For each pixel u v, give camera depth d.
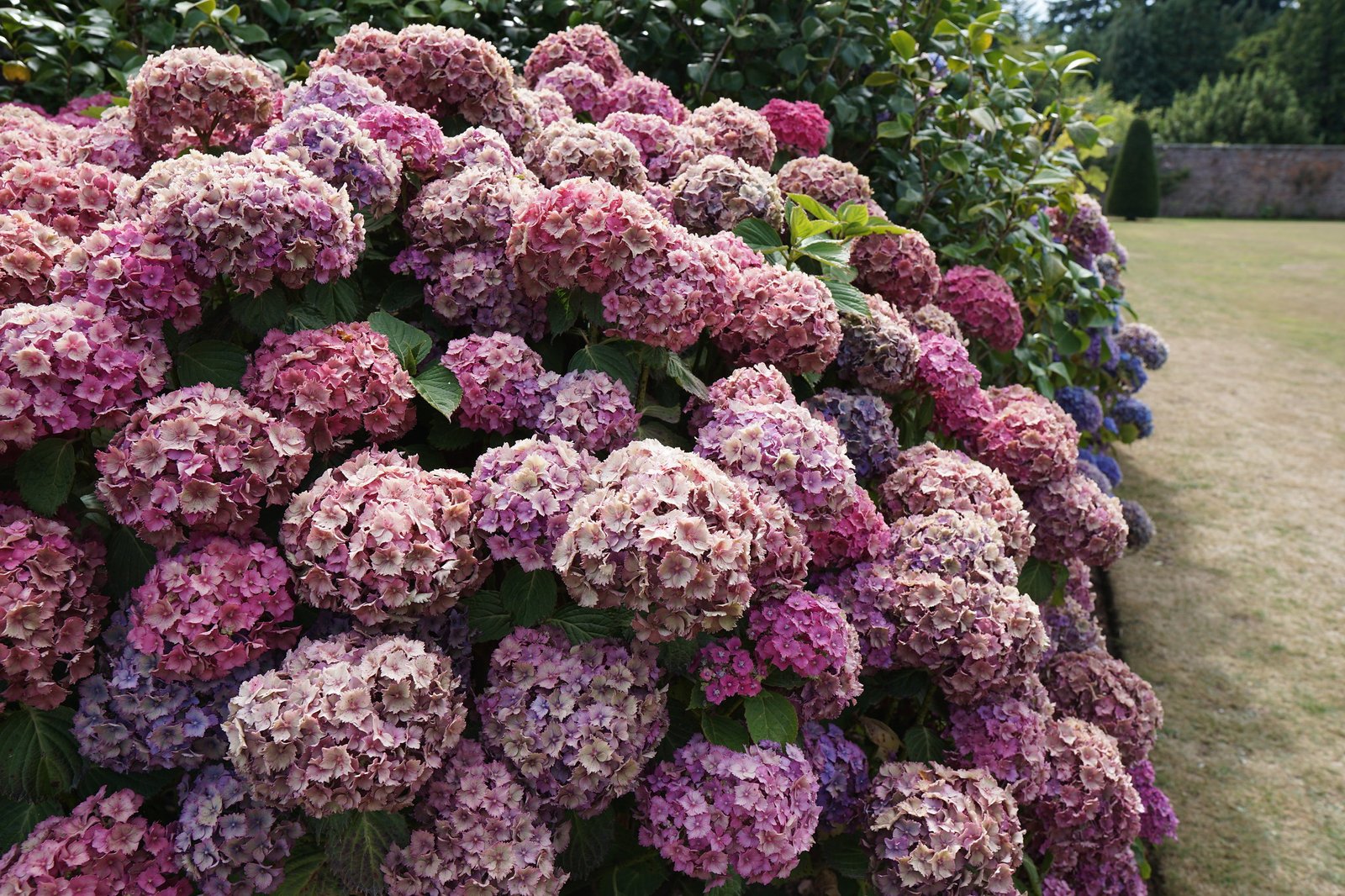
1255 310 10.89
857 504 1.88
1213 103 29.25
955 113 3.57
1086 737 2.14
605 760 1.41
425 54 2.16
